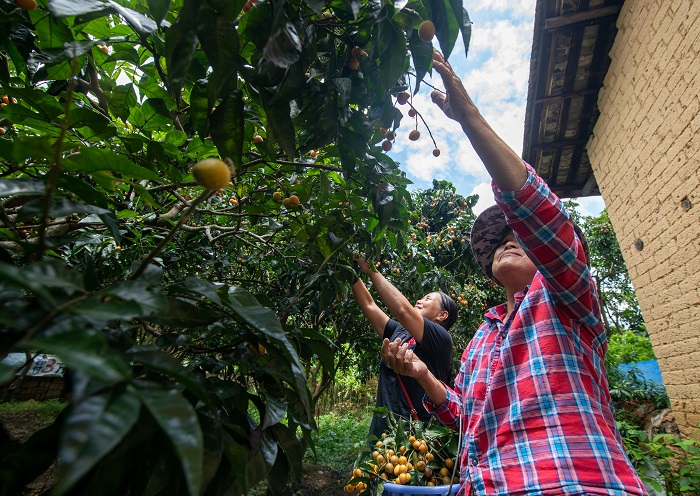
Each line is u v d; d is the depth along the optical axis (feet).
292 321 10.69
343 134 3.37
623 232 11.62
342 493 11.71
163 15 2.15
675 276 9.35
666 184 9.38
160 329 4.15
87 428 0.97
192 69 3.11
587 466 2.85
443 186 20.66
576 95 12.47
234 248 9.34
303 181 5.29
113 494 1.51
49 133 3.22
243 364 2.36
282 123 2.58
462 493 3.56
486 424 3.48
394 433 5.45
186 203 4.29
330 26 2.92
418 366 4.81
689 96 8.33
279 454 2.39
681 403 9.45
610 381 18.52
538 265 3.29
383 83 2.93
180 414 1.13
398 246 6.44
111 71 4.34
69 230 3.66
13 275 1.06
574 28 10.85
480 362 4.29
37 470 1.48
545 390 3.22
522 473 3.01
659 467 8.65
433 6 2.61
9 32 2.97
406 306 6.38
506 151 3.24
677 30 8.55
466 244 15.98
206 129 2.89
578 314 3.39
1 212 2.48
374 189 4.22
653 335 10.46
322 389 10.96
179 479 1.66
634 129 10.55
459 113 3.29
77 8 1.96
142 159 3.66
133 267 1.91
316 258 6.08
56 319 1.14
